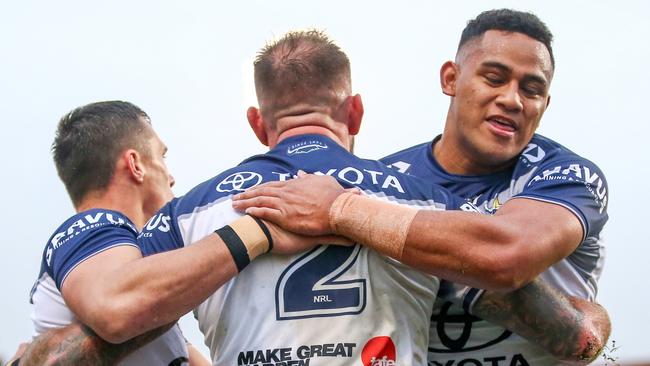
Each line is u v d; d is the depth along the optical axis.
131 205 3.92
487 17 3.87
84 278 3.08
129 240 3.24
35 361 3.19
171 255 3.01
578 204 3.38
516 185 3.75
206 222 3.18
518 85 3.77
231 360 3.09
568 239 3.27
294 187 3.14
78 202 3.93
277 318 3.04
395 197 3.22
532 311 3.29
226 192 3.23
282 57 3.40
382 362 3.03
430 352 3.61
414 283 3.16
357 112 3.48
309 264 3.08
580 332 3.33
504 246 3.06
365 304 3.06
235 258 3.01
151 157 3.98
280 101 3.39
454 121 3.92
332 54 3.42
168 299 2.97
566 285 3.65
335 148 3.32
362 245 3.11
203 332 3.23
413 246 3.04
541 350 3.59
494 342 3.59
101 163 3.87
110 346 3.16
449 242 3.03
